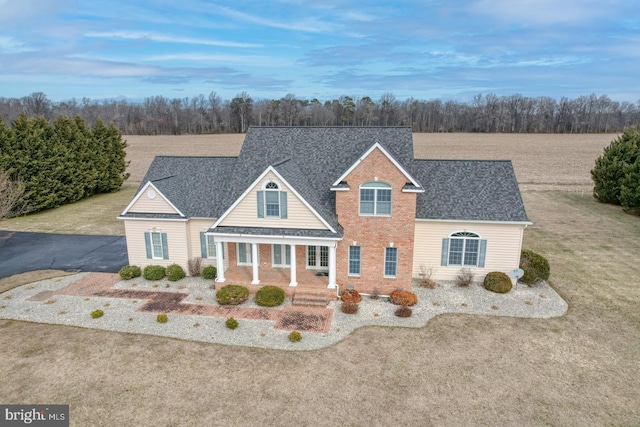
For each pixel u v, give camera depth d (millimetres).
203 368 17812
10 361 18250
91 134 54469
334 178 26062
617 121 159000
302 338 20141
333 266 23828
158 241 27828
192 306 23609
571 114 159625
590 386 16484
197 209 27406
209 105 164750
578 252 31750
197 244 27938
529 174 66500
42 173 44531
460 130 162875
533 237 35500
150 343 19797
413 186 23125
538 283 26109
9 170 39562
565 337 20016
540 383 16703
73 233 37812
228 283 25188
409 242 23844
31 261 30828
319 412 15172
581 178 63281
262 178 23484
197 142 114812
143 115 163875
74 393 16203
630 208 42844
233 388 16516
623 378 16953
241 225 24391
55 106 166250
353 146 27219
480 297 24297
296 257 26703
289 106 154125
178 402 15695
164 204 27266
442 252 26156
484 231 25359
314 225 23750
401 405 15523
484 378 17047
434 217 25281
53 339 20109
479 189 26250
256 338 20219
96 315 22172
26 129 44062
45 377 17172
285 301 24125
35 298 24656
